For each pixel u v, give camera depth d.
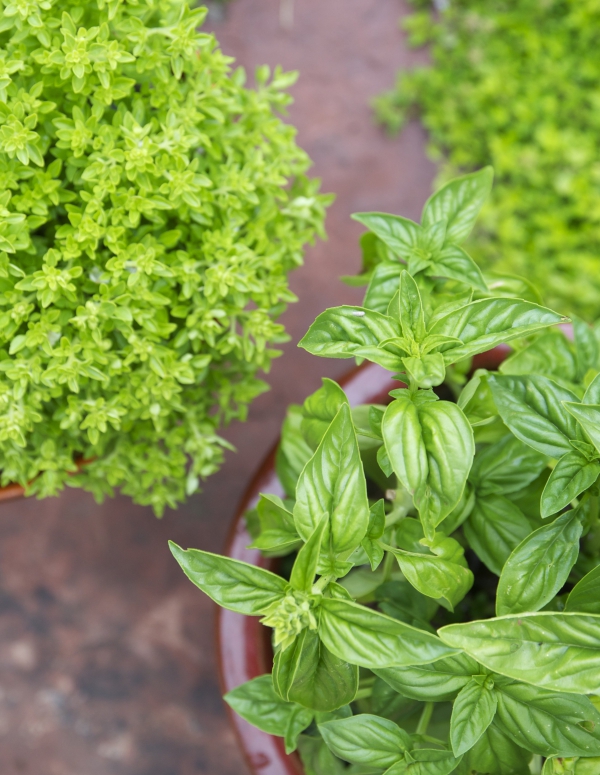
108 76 0.56
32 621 0.88
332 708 0.51
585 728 0.50
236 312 0.61
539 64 1.02
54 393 0.59
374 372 0.62
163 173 0.58
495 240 0.98
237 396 0.65
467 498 0.56
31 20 0.55
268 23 1.06
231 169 0.61
